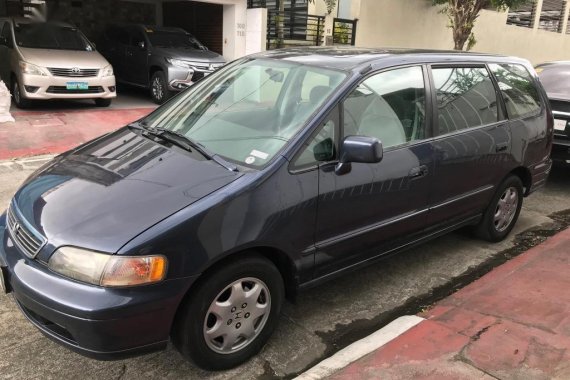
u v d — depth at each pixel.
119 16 16.38
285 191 2.94
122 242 2.47
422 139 3.79
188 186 2.79
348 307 3.76
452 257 4.64
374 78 3.54
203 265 2.62
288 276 3.16
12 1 13.41
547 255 4.45
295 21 15.30
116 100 12.50
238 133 3.30
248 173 2.89
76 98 10.52
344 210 3.25
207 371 2.96
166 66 11.63
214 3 13.51
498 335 3.17
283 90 3.51
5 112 9.24
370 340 3.22
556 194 6.76
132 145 3.37
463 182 4.14
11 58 10.57
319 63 3.62
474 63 4.39
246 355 3.00
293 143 3.05
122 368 2.97
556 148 6.48
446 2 14.62
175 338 2.75
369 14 14.84
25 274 2.60
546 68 7.63
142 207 2.64
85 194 2.81
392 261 4.53
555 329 3.25
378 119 3.52
